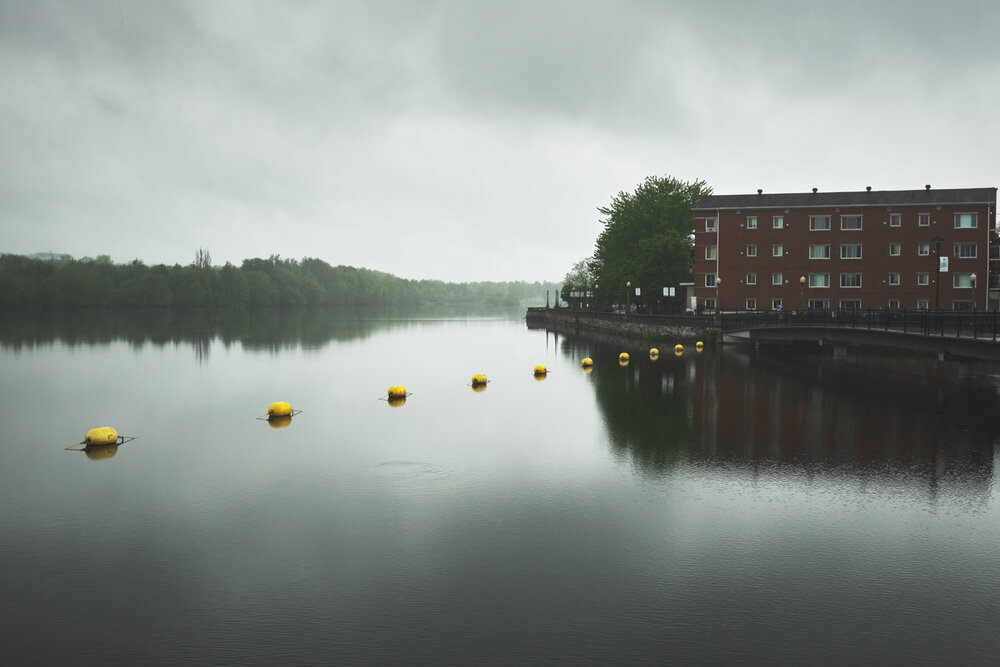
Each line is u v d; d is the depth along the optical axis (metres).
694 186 99.69
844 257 76.44
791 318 57.25
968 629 12.26
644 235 94.94
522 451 24.92
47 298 151.50
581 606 13.20
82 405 35.66
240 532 17.14
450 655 11.64
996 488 19.70
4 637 12.33
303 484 21.12
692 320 67.31
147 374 48.59
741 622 12.57
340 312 198.12
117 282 170.38
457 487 20.64
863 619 12.62
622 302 105.19
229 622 12.77
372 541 16.45
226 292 185.75
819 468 21.92
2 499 19.94
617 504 18.86
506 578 14.39
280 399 37.59
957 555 15.22
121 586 14.24
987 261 72.38
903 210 74.44
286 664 11.46
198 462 23.88
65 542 16.58
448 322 138.00
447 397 37.97
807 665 11.28
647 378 43.66
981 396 34.84
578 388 40.56
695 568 14.74
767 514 17.89
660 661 11.42
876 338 41.19
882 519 17.39
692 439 26.23
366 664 11.42
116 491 20.61
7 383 43.75
